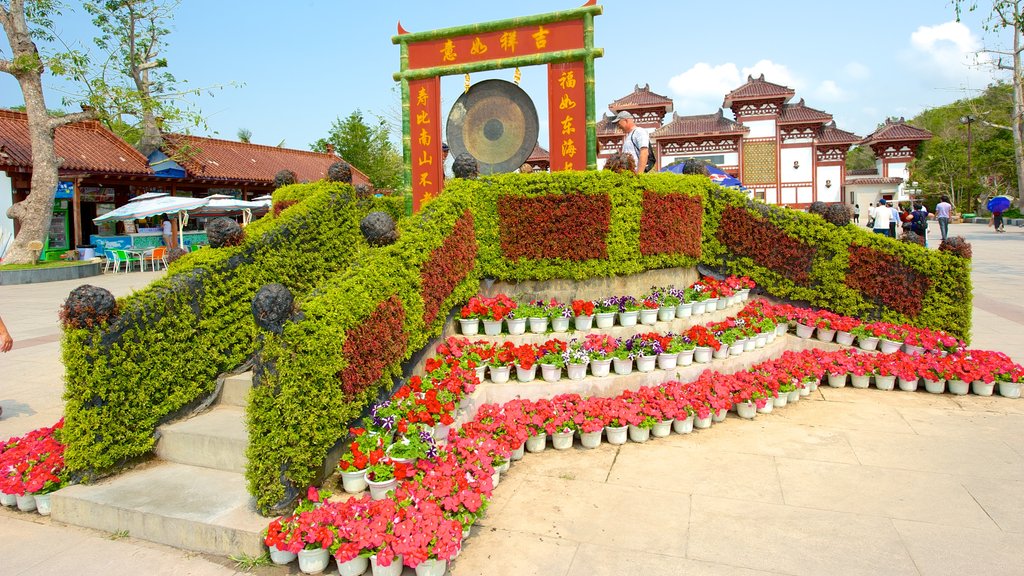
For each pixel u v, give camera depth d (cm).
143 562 351
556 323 618
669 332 653
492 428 461
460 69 776
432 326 559
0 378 726
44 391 675
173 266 524
